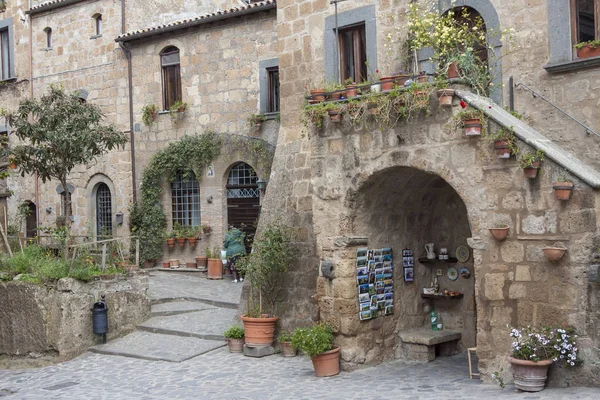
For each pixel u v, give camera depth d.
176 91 21.09
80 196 23.23
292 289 12.88
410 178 11.00
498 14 11.02
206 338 13.51
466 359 11.34
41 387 11.55
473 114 9.15
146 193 21.41
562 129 10.33
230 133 19.86
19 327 13.91
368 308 11.06
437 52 11.02
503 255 9.02
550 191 8.57
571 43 10.29
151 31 20.83
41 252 15.66
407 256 11.85
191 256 20.77
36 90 24.48
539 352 8.45
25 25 24.69
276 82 19.14
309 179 13.05
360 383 10.02
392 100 9.99
